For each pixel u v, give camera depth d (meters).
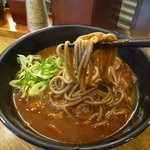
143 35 0.25
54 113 0.17
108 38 0.14
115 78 0.19
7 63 0.18
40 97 0.18
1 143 0.17
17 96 0.18
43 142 0.12
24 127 0.15
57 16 0.24
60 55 0.16
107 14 0.24
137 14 0.23
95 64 0.16
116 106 0.17
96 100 0.17
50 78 0.19
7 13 0.28
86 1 0.21
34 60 0.20
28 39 0.19
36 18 0.24
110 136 0.15
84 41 0.15
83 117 0.16
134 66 0.19
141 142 0.16
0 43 0.25
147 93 0.17
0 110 0.14
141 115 0.15
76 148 0.12
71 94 0.17
